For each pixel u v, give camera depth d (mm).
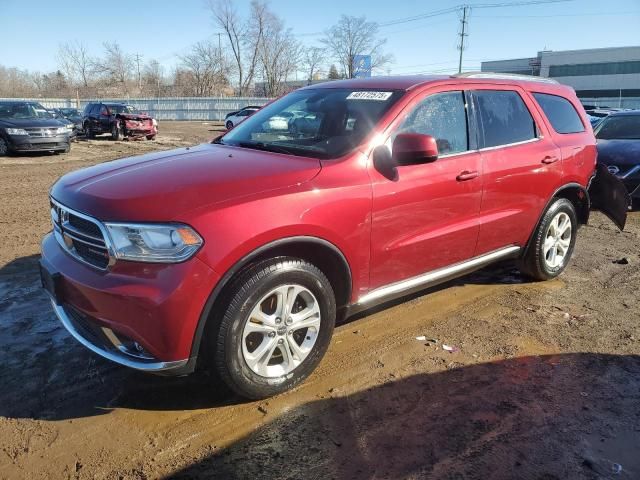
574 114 5141
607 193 5578
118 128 21859
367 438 2768
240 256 2711
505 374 3428
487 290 4914
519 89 4582
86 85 69875
